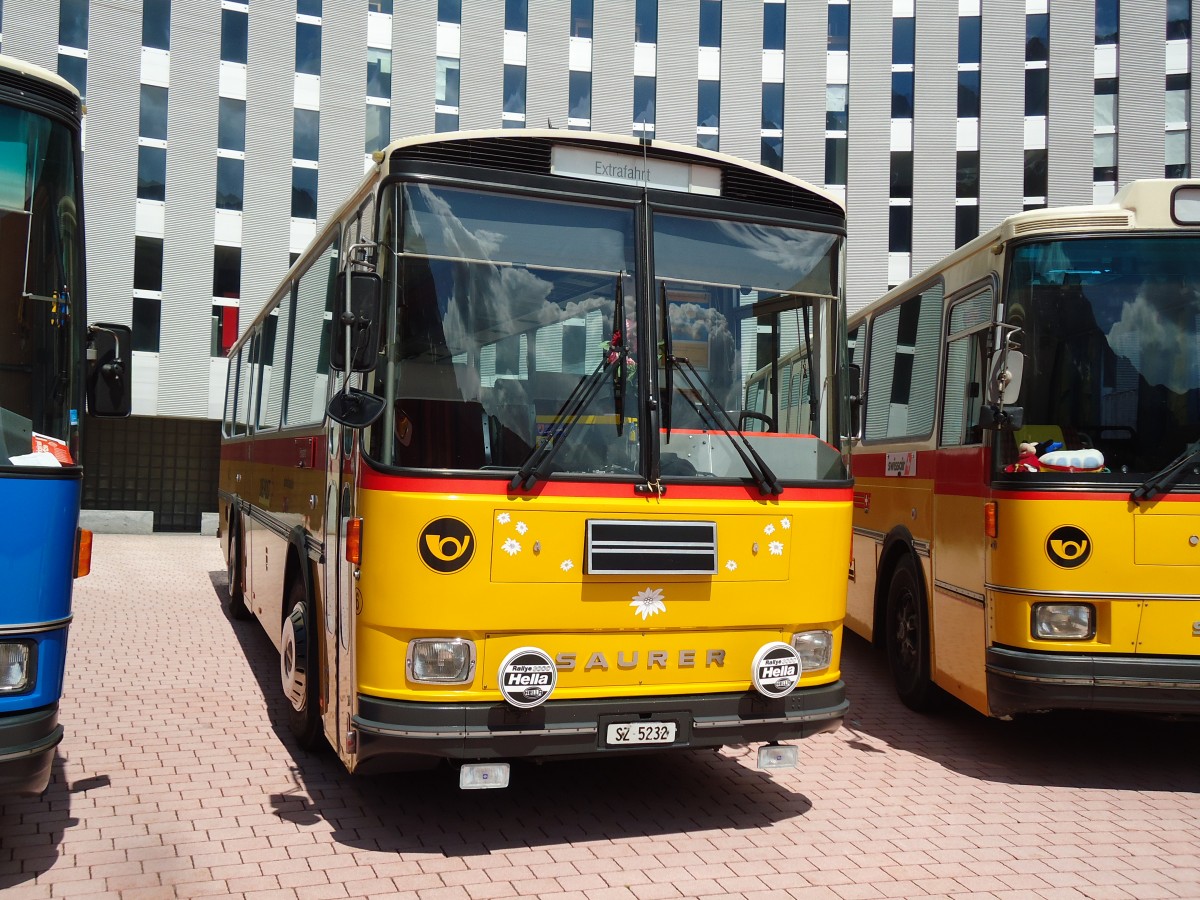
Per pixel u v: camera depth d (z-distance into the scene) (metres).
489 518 4.83
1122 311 6.46
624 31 33.25
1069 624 6.22
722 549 5.24
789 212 5.71
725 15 33.62
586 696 4.98
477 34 32.56
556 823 5.48
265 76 31.08
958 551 7.15
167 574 16.98
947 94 33.38
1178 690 6.05
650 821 5.56
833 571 5.57
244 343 11.77
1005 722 7.94
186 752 6.63
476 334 5.01
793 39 33.62
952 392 7.52
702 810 5.77
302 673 6.37
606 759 6.71
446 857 4.96
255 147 30.97
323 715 5.84
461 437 4.90
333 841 5.13
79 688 8.43
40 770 4.30
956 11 33.44
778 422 5.52
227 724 7.35
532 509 4.90
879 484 9.16
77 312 4.69
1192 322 6.41
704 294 5.44
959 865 5.03
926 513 7.87
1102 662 6.10
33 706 4.31
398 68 32.12
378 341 4.81
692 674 5.20
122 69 29.81
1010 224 6.70
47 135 4.65
